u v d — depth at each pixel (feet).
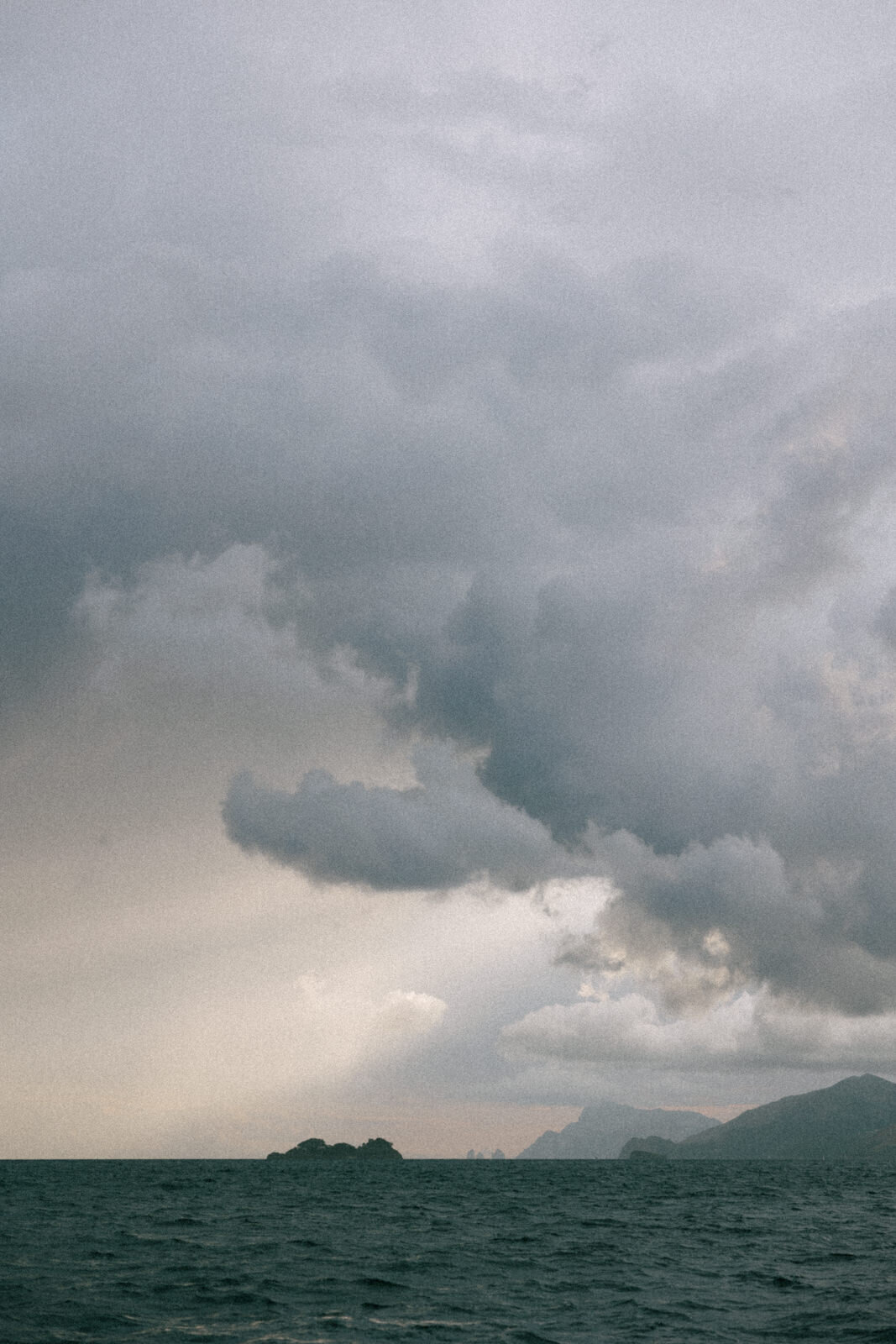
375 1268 140.36
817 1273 140.46
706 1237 194.90
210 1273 131.54
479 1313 106.32
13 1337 88.99
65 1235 178.70
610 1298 117.80
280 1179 494.59
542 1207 285.84
